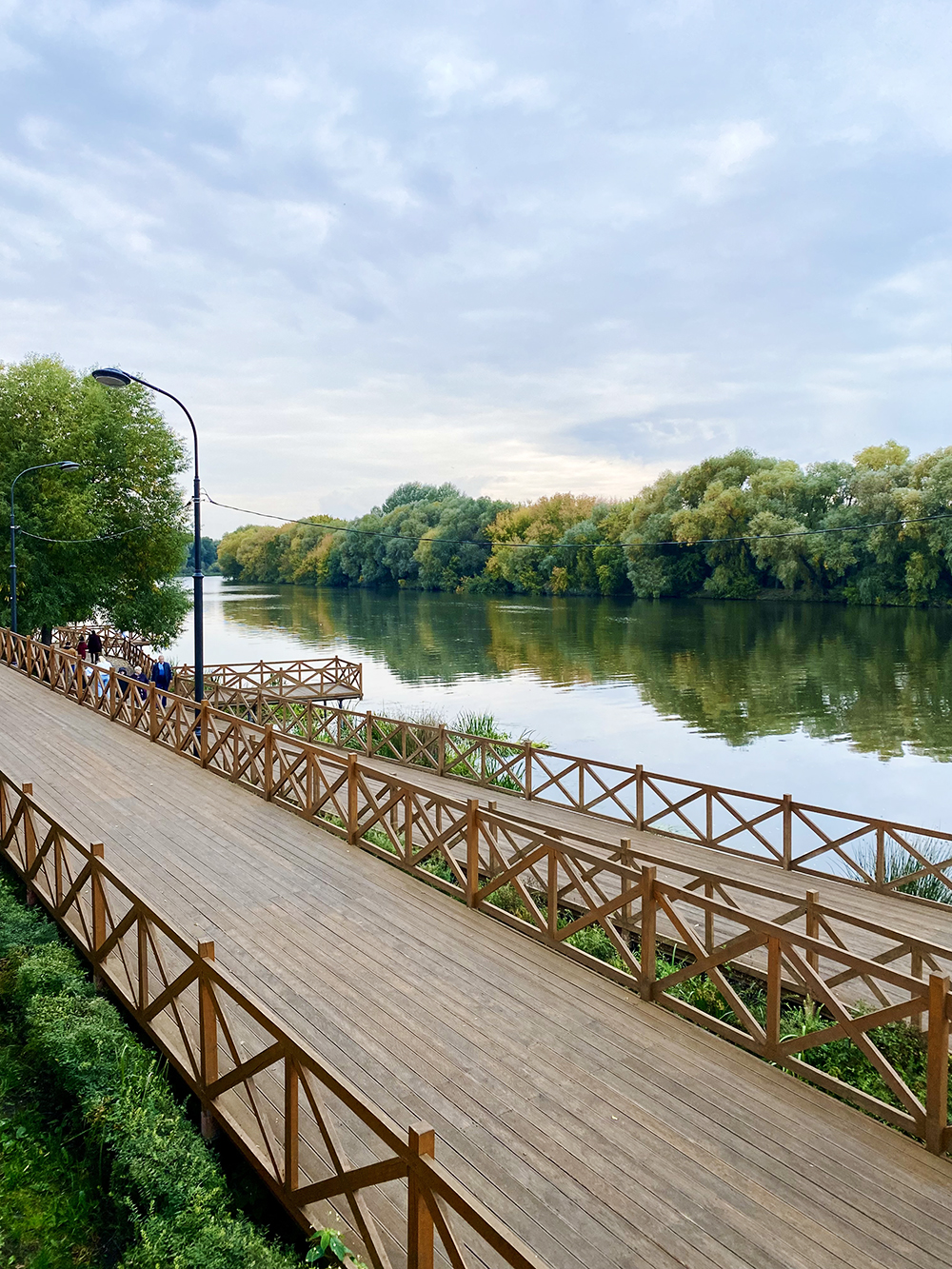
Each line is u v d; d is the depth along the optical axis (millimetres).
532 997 5562
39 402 29375
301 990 5562
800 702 27406
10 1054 5371
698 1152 4086
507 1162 3971
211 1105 4402
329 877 7605
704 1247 3504
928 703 26859
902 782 19234
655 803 17906
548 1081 4621
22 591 28672
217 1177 4020
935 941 7719
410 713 25984
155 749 12258
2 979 6039
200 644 14180
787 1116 4387
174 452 33438
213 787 10398
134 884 7301
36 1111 4891
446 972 5871
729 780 19484
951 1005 4141
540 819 11656
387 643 44125
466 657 38156
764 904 8562
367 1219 3314
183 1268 3447
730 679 31312
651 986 5547
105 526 30562
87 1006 5344
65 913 6547
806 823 9625
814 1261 3445
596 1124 4266
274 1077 4680
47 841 6863
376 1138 4152
